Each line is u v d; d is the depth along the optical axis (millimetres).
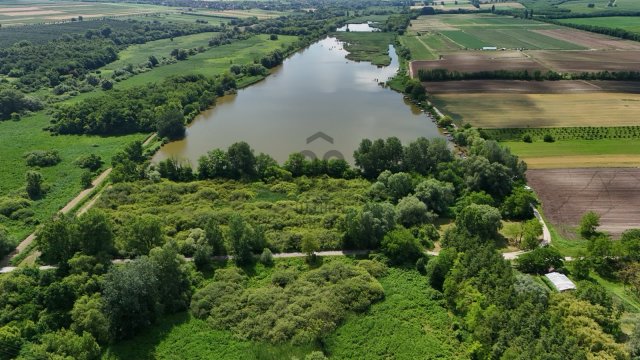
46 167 139375
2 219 108188
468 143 146000
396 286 85438
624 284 84250
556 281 82688
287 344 72562
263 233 97125
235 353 71250
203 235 95625
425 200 109312
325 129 167750
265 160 131375
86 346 67875
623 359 64000
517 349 64625
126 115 171625
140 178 128750
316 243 93250
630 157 134875
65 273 84625
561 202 112750
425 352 70750
